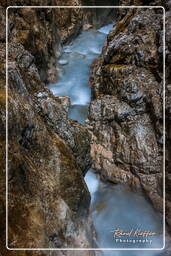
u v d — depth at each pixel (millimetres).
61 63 10953
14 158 3441
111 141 6727
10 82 4246
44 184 3871
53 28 10602
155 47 6906
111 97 7148
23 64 5930
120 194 6250
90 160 5660
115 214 5883
